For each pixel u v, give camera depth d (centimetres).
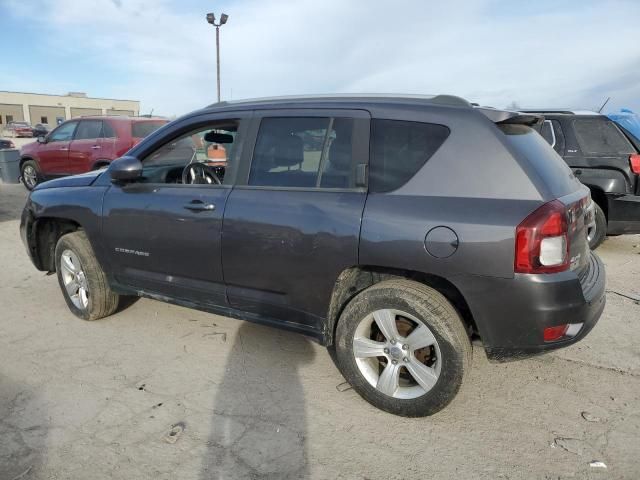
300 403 307
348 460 256
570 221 262
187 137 378
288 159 321
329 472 247
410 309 277
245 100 360
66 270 438
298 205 306
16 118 7050
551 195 260
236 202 329
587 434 276
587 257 302
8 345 389
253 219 319
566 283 254
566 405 304
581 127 615
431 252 264
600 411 297
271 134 330
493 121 275
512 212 254
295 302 316
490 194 262
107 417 292
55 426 283
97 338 401
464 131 275
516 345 264
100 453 260
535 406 303
